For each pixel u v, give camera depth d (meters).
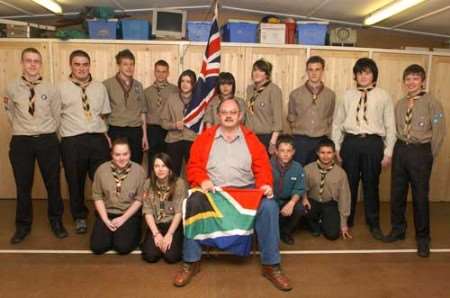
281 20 4.54
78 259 2.78
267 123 3.44
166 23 4.29
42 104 3.02
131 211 2.89
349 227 3.59
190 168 2.71
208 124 3.39
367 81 3.21
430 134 2.99
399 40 5.33
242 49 4.30
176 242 2.74
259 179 2.65
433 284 2.51
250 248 2.70
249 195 2.52
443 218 4.04
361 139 3.22
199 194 2.53
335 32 4.40
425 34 5.21
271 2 4.41
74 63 3.18
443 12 4.15
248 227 2.50
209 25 4.26
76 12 4.72
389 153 3.13
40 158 3.09
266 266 2.51
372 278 2.58
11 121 3.05
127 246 2.83
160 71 3.94
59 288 2.36
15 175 3.06
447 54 4.46
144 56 4.27
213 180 2.69
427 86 4.51
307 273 2.63
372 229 3.34
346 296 2.34
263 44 4.29
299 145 3.54
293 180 3.13
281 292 2.38
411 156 3.00
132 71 3.71
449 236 3.46
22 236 3.10
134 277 2.52
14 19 4.87
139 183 2.93
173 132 3.59
